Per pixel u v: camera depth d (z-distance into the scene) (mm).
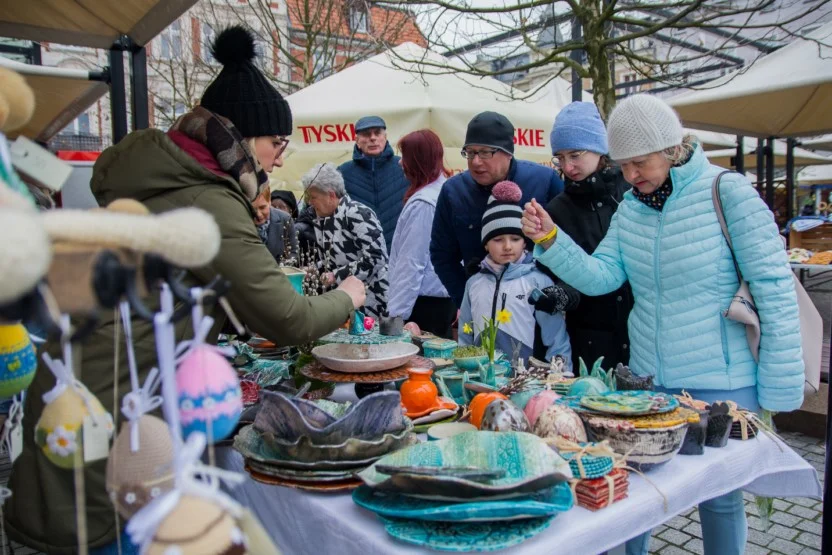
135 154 1447
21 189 847
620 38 4586
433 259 3328
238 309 1461
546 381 1849
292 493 1345
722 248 1940
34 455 1353
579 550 1163
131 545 1339
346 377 1662
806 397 4402
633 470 1357
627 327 2453
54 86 3906
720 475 1510
